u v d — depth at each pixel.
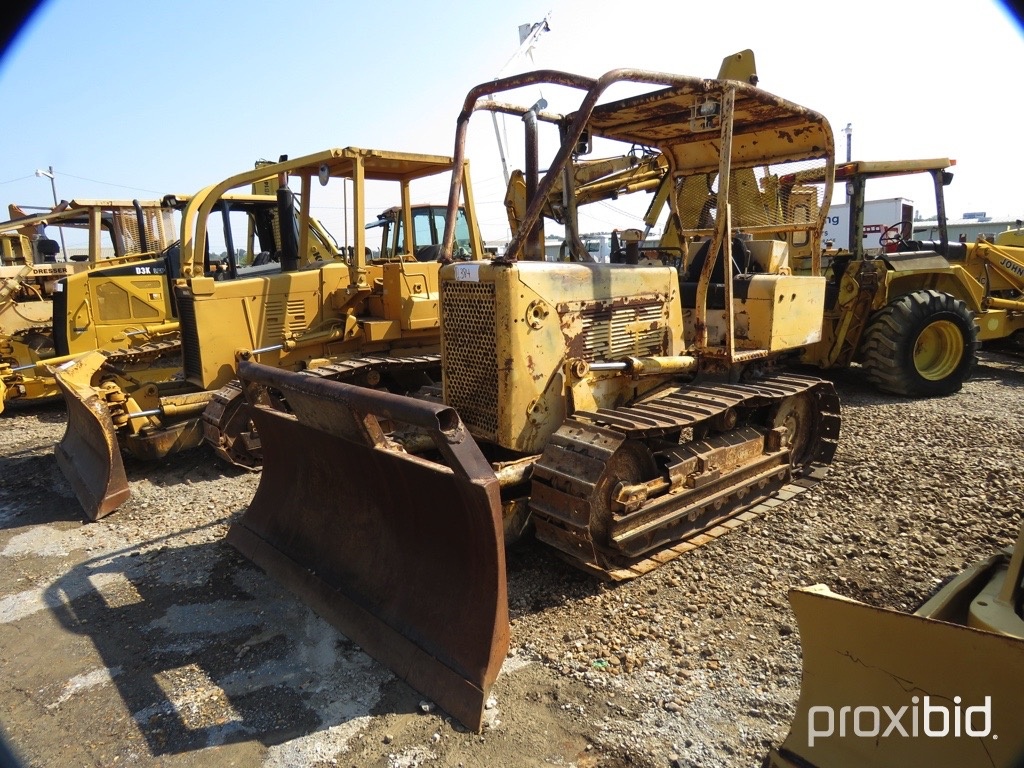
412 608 3.16
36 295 10.66
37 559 4.49
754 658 3.11
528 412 3.88
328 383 3.33
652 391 4.66
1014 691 1.66
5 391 8.67
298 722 2.80
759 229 5.84
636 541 3.90
